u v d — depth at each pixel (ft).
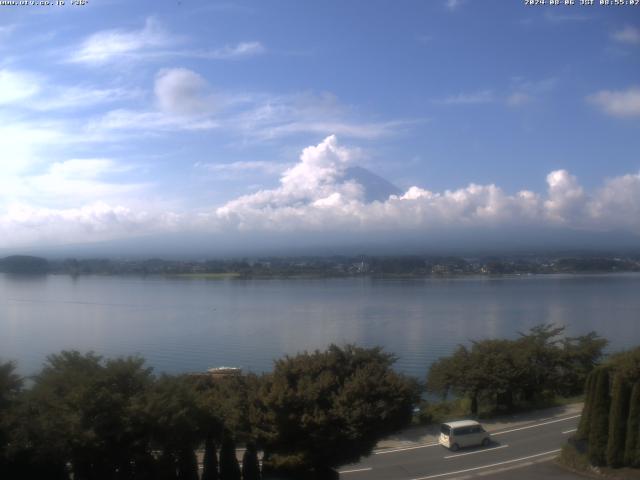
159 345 224.12
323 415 54.44
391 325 268.82
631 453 59.67
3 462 48.03
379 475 65.62
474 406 95.91
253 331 258.16
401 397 59.41
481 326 262.26
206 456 53.98
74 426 46.85
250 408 55.47
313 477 56.59
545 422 87.51
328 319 292.20
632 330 245.86
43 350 210.59
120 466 50.01
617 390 60.90
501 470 65.77
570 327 254.27
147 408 48.32
